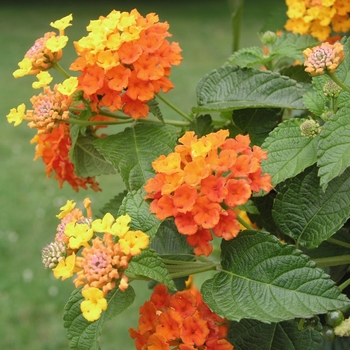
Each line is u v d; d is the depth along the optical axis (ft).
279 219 1.03
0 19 7.75
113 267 0.91
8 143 4.40
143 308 1.01
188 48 6.11
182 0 8.54
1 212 3.61
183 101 4.60
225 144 0.99
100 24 1.09
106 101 1.08
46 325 2.77
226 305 0.94
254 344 1.06
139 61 1.07
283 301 0.93
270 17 1.48
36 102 1.10
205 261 1.08
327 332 1.00
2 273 3.11
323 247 1.13
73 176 1.24
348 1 1.22
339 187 1.00
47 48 1.12
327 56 0.99
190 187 0.93
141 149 1.10
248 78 1.14
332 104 1.03
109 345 2.61
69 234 0.95
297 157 1.01
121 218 0.94
